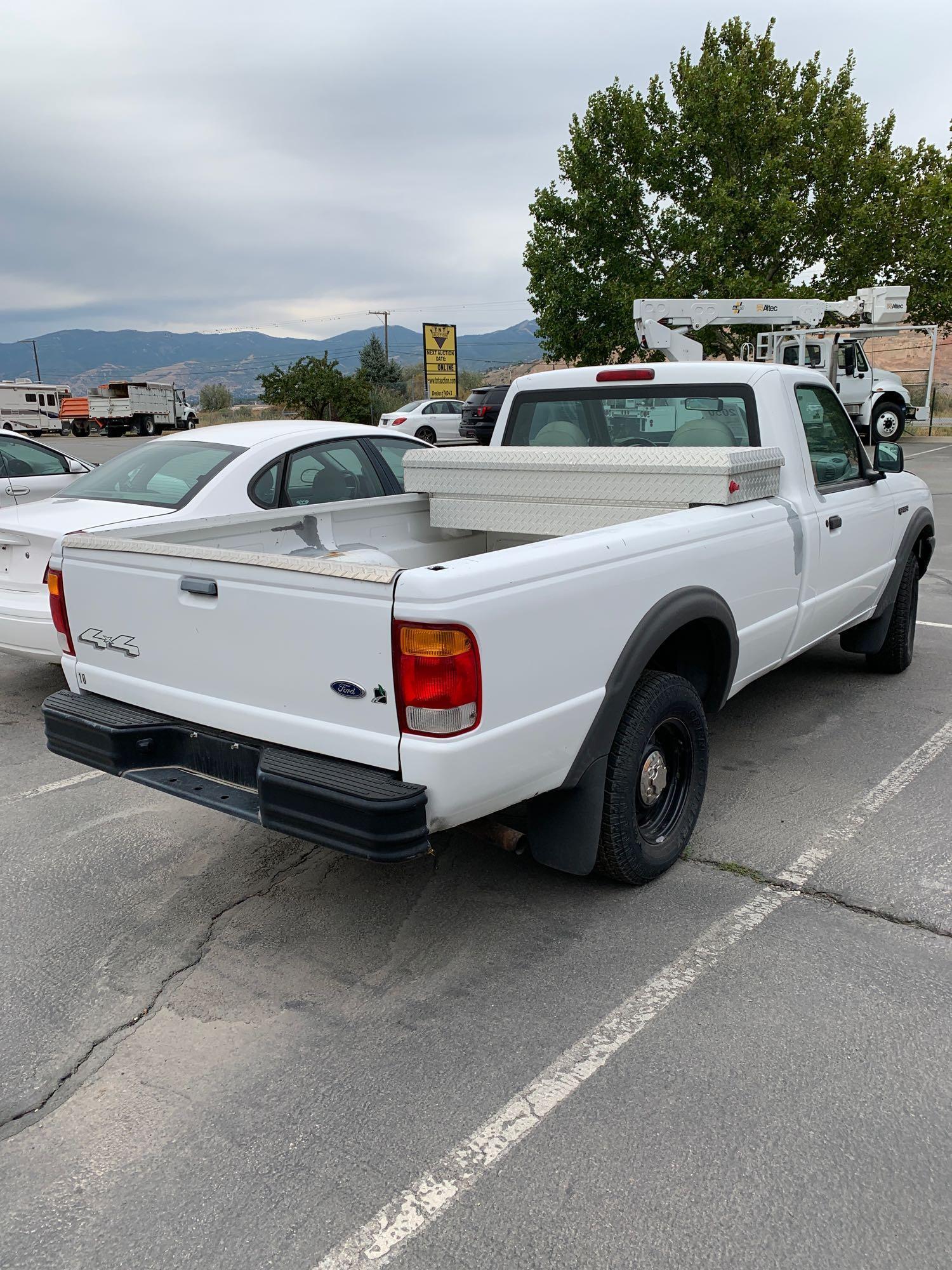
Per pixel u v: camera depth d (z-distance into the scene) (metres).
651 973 2.95
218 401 75.75
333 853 3.89
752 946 3.09
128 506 5.39
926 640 6.91
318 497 5.87
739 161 22.78
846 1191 2.11
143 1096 2.48
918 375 26.48
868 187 22.28
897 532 5.54
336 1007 2.84
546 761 2.87
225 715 2.97
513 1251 1.98
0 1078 2.57
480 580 2.53
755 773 4.50
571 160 23.16
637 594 3.14
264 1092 2.48
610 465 3.92
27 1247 2.03
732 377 4.36
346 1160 2.24
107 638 3.31
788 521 4.17
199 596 2.96
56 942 3.25
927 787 4.31
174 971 3.06
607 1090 2.45
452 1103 2.42
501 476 4.29
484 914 3.35
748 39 22.62
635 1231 2.02
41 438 45.75
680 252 22.89
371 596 2.51
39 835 4.10
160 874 3.73
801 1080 2.46
